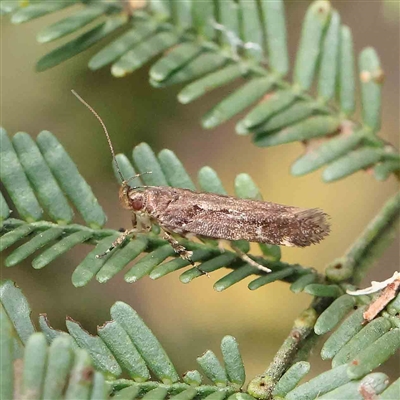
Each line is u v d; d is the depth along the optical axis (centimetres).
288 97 8
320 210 9
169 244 8
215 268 8
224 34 8
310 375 10
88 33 8
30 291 10
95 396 7
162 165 8
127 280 8
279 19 8
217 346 10
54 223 8
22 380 7
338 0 10
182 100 8
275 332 10
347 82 8
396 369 10
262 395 8
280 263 8
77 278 8
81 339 8
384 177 8
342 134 8
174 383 8
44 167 8
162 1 8
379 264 10
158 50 8
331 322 8
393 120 10
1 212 8
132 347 8
